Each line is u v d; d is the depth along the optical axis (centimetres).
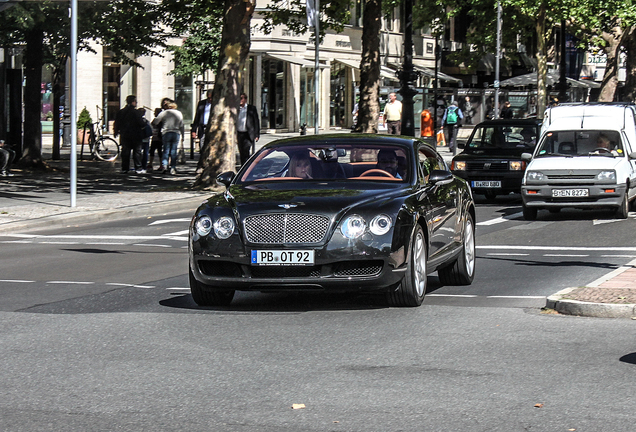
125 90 5653
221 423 702
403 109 3728
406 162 1267
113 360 904
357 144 1294
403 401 758
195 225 1165
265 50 6191
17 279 1435
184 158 3912
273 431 682
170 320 1102
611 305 1100
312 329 1048
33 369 869
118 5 3419
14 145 3522
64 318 1114
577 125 2448
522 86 7812
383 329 1046
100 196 2664
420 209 1184
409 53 3712
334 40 6850
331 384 812
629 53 5778
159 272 1509
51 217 2225
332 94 6981
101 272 1510
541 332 1023
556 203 2270
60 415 725
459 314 1133
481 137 2828
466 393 780
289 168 1265
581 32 5884
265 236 1127
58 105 3997
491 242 1891
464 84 8281
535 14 5372
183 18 3459
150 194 2728
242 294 1305
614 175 2259
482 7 6212
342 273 1123
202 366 879
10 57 3559
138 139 3438
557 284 1377
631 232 2022
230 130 2844
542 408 737
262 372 855
